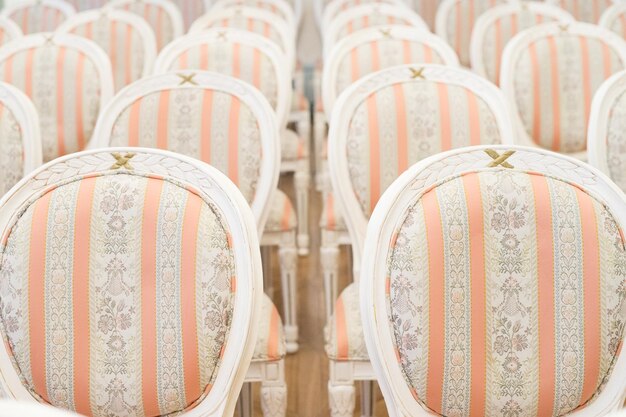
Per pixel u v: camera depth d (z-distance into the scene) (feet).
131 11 16.11
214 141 7.95
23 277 5.15
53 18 17.26
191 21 20.06
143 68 13.23
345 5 17.49
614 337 5.16
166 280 5.12
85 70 10.22
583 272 5.09
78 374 5.18
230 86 8.07
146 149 5.27
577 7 17.65
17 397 5.24
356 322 6.60
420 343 5.09
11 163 7.89
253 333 5.15
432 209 5.08
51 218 5.15
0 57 10.23
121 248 5.13
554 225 5.08
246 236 5.10
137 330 5.14
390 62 11.05
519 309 5.10
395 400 5.15
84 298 5.15
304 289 12.04
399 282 5.09
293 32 17.17
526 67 10.61
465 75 8.11
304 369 9.85
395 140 7.86
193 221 5.12
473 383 5.13
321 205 15.39
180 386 5.15
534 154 5.22
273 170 7.87
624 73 7.77
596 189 5.19
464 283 5.08
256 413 8.82
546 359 5.14
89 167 5.27
